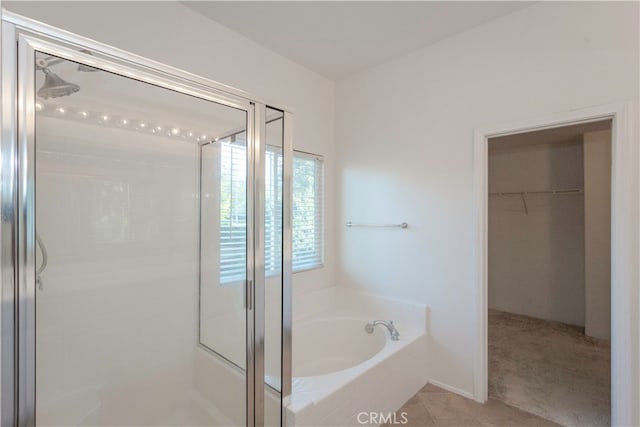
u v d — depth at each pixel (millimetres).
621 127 1617
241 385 1708
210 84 1512
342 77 2947
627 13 1618
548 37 1863
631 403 1589
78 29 1576
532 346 3002
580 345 3014
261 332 1695
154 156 1686
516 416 1963
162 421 1751
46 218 1335
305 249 2822
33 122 1108
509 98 2010
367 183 2811
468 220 2199
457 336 2248
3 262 1020
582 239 3578
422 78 2443
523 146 3848
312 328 2586
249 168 1682
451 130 2283
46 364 1371
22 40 1031
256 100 1662
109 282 1587
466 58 2205
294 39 2324
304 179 2816
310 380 1746
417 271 2475
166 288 1788
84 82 1305
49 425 1374
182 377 1837
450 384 2279
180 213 1823
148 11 1808
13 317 1035
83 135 1429
